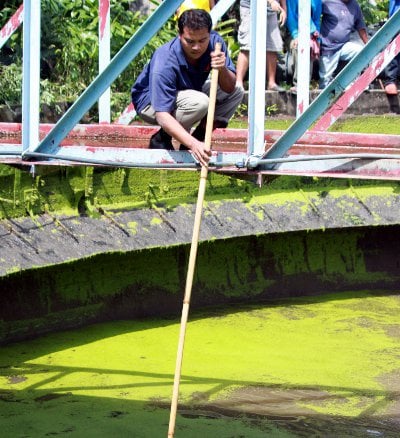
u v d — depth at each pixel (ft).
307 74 25.07
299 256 35.06
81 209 29.37
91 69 40.34
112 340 28.94
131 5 45.21
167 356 27.86
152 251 29.96
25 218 27.89
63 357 27.30
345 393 25.53
